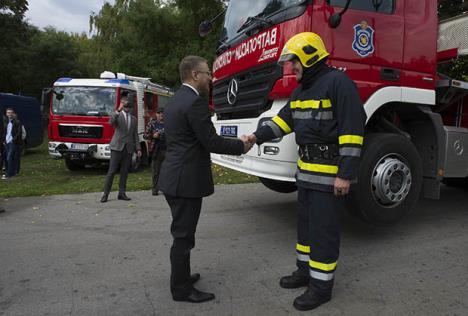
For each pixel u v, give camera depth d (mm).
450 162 4270
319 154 2908
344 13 3586
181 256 2953
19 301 3021
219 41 5059
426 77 4051
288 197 6590
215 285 3277
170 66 22641
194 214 2977
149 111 12570
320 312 2842
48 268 3646
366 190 3652
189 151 2898
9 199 6750
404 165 3805
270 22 3752
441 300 3008
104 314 2828
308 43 2846
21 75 27344
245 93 4164
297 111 3002
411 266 3658
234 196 6672
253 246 4203
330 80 2801
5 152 9805
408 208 3910
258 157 3799
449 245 4223
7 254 4008
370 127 4207
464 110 4949
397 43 3865
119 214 5633
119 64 24141
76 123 10258
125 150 6570
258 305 2953
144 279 3408
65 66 29062
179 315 2814
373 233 4625
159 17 23625
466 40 4570
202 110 2826
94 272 3557
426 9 4035
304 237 3184
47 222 5219
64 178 9719
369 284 3283
